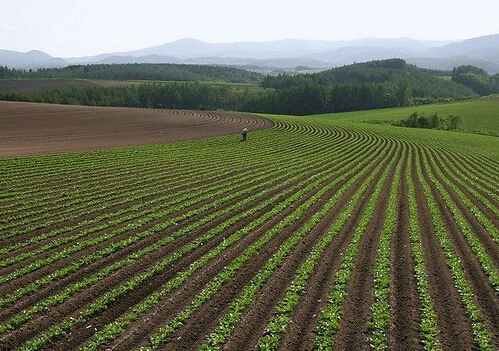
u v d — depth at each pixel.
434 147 64.94
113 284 17.92
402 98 166.88
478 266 20.03
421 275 18.67
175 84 189.50
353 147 60.53
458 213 28.72
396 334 14.52
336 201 31.28
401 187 36.94
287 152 53.97
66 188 33.09
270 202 30.38
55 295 16.84
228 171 41.38
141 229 24.59
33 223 25.31
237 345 13.89
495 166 50.84
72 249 21.17
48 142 53.72
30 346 13.68
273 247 22.00
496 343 14.04
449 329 14.83
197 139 60.56
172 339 14.15
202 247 21.98
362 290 17.53
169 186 35.16
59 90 171.88
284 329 14.54
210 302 16.45
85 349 13.57
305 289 17.50
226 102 185.62
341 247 22.20
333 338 14.13
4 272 18.80
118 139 58.31
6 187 32.44
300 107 162.75
